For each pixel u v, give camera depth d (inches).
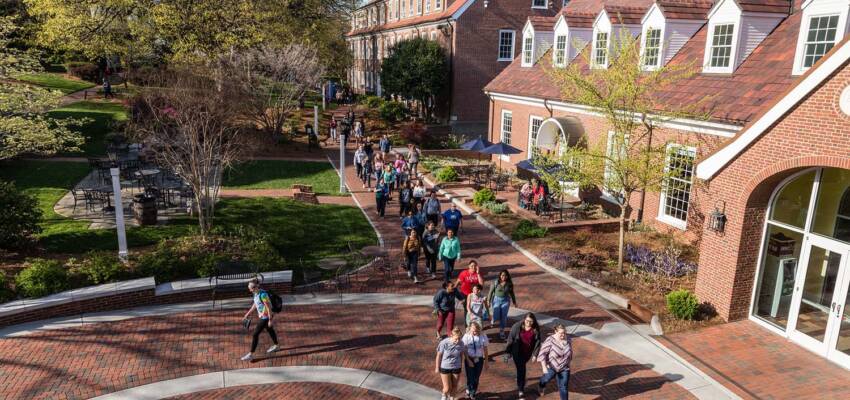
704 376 428.8
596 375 428.5
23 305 481.7
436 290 589.3
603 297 575.2
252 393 391.2
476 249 720.3
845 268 436.8
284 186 1039.0
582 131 900.0
